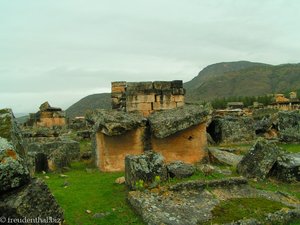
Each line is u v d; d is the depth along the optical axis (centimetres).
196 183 1080
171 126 1520
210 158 1616
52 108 3794
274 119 2470
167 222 837
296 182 1257
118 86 2931
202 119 1587
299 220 902
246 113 3972
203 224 845
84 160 1788
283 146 2005
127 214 939
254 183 1236
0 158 731
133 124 1498
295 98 5853
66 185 1246
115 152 1512
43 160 1552
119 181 1247
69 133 3059
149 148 1552
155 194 1015
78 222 888
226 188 1099
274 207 942
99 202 1036
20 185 754
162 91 2202
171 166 1243
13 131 816
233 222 848
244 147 1983
